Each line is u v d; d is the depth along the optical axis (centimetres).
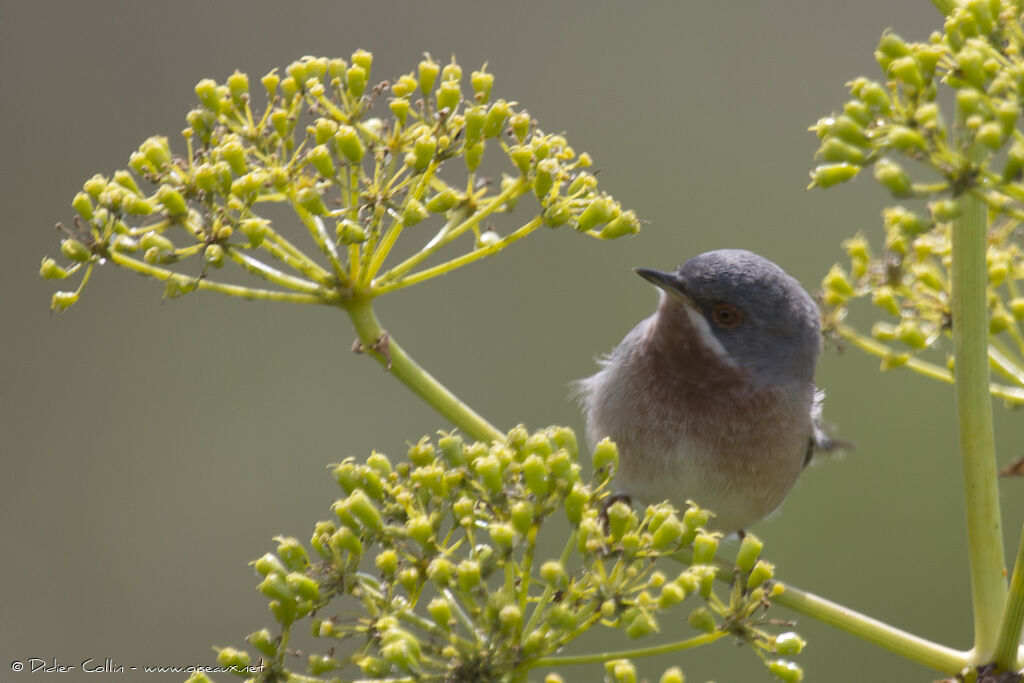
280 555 750
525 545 725
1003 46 730
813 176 681
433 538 738
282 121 865
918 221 649
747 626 729
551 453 757
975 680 823
